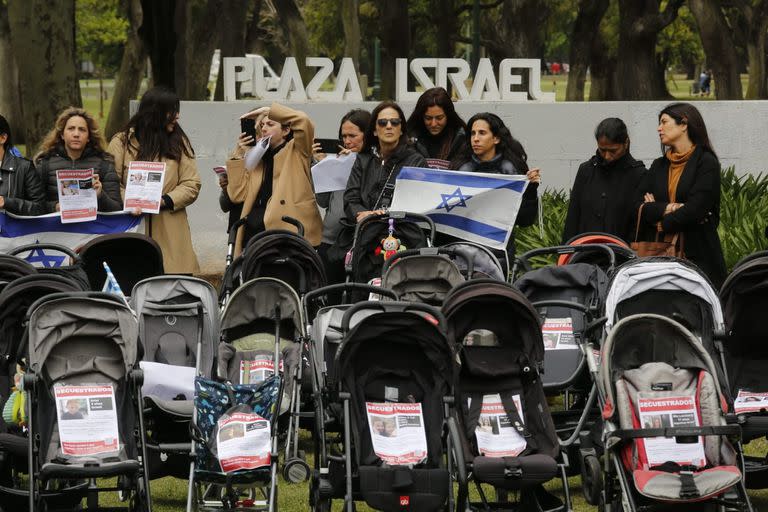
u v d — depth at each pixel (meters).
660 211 26.47
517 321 20.05
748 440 21.00
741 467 19.16
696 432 18.77
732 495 18.83
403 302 19.31
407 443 18.86
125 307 19.89
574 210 28.59
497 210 27.83
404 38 85.00
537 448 19.52
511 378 20.02
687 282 21.47
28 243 28.47
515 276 26.11
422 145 29.69
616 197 27.84
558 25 139.50
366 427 19.02
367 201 28.17
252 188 29.83
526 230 39.50
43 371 19.52
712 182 26.27
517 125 49.97
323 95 49.12
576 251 24.72
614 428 19.25
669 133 26.64
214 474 19.34
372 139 28.59
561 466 19.31
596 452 21.03
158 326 23.23
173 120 29.94
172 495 22.98
